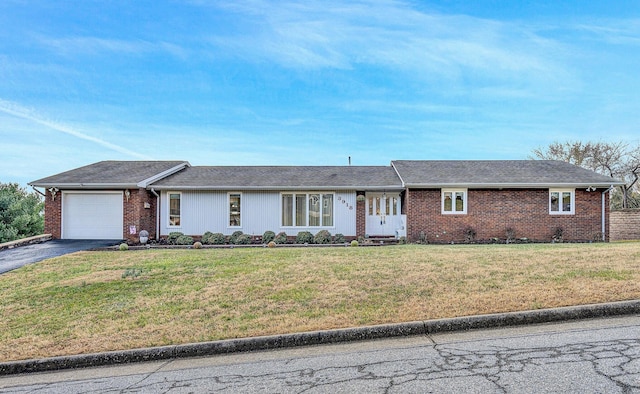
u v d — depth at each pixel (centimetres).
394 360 460
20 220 2095
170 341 559
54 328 639
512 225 1869
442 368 425
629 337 494
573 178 1870
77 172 2027
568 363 419
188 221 1942
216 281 862
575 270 812
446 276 816
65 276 1008
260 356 514
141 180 1859
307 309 660
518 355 451
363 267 936
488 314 586
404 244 1736
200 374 458
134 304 734
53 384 461
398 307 645
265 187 1888
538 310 589
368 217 1984
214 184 1908
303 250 1330
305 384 404
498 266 890
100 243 1728
